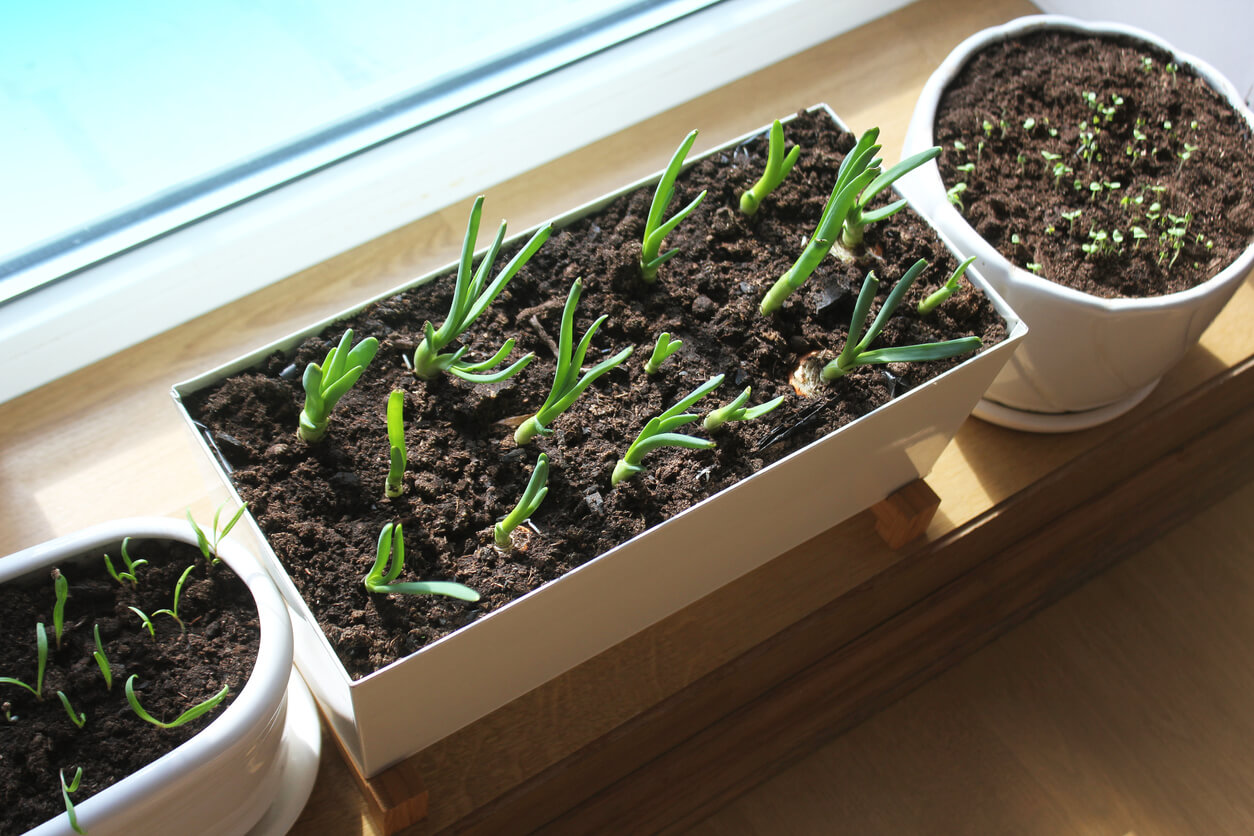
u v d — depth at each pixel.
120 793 0.76
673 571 0.92
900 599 1.11
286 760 0.91
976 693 1.17
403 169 1.11
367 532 0.88
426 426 0.92
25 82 1.01
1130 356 1.01
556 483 0.91
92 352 1.07
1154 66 1.12
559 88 1.15
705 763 1.09
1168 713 1.17
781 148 0.96
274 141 1.09
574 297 0.86
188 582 0.84
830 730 1.14
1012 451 1.11
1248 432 1.25
